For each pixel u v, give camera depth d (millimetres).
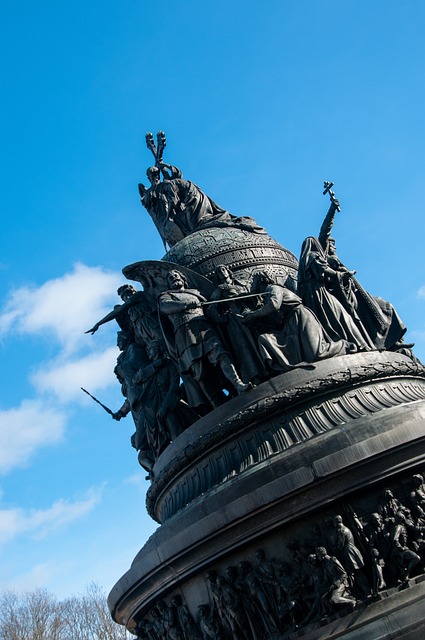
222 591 15742
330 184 22047
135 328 23031
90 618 66312
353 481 15258
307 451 16094
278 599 15141
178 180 26844
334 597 14344
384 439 15391
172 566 16562
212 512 16297
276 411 17500
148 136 28391
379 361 18453
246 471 16750
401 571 14477
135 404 21969
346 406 17266
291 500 15430
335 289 20297
